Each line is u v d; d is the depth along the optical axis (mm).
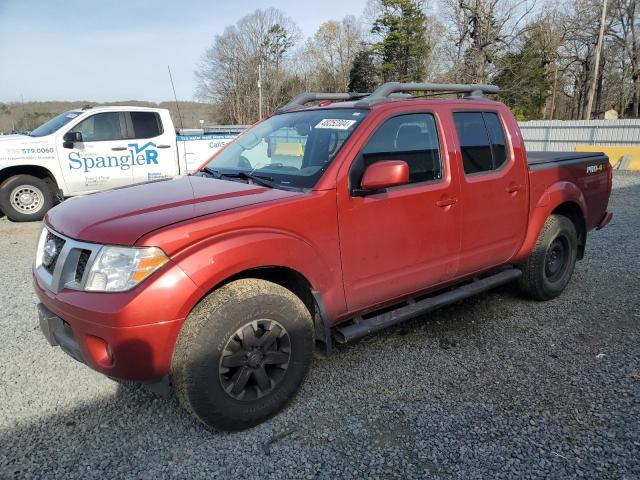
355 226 3111
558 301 4805
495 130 4078
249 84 52000
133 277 2396
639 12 47000
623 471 2496
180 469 2543
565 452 2641
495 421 2914
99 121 9234
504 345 3889
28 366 3568
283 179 3223
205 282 2498
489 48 39781
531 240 4395
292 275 3047
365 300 3299
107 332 2402
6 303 4777
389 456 2627
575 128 20781
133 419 2957
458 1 39562
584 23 47281
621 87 51344
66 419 2953
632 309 4582
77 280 2580
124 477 2488
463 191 3707
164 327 2432
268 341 2783
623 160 16500
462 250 3799
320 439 2768
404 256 3414
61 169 8906
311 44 63469
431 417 2959
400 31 47906
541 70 44875
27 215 8938
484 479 2457
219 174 3660
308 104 4133
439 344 3908
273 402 2877
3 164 8516
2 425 2893
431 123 3623
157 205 2818
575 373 3453
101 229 2564
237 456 2635
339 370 3510
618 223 8195
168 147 9797
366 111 3367
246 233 2658
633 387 3260
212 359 2580
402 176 2945
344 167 3082
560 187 4582
